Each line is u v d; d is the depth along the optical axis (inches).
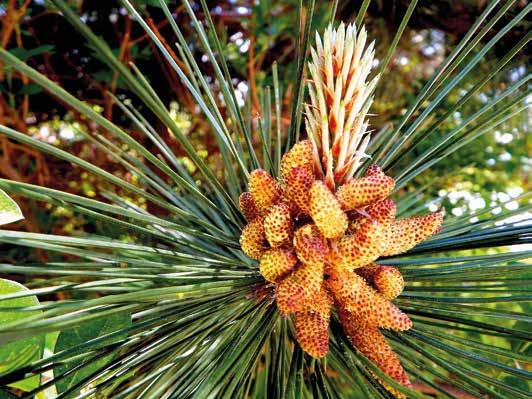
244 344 7.5
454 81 8.6
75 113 19.5
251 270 8.7
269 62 20.8
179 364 8.0
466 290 8.5
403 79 24.8
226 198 8.7
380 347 7.8
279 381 7.8
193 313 7.9
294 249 7.6
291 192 7.3
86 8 17.8
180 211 7.6
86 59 18.5
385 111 24.9
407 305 8.6
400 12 19.3
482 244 8.7
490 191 26.5
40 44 18.0
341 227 7.2
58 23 17.6
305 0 19.3
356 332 7.9
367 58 7.1
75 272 6.6
